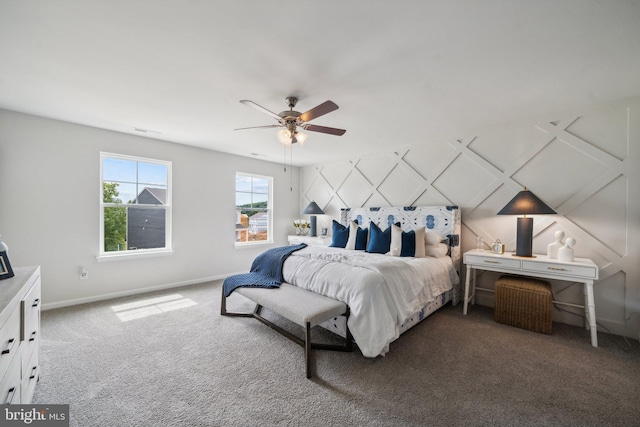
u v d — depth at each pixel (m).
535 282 2.84
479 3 1.36
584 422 1.48
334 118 3.04
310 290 2.51
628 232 2.56
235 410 1.57
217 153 4.63
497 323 2.85
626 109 2.56
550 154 2.97
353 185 4.98
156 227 4.09
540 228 3.03
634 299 2.53
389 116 2.97
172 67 1.99
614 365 2.04
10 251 2.91
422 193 4.02
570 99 2.53
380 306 2.16
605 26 1.52
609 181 2.65
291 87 2.29
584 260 2.63
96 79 2.17
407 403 1.63
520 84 2.23
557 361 2.10
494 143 3.35
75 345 2.30
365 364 2.05
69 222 3.24
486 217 3.43
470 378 1.88
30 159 3.00
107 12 1.43
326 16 1.46
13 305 1.28
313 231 5.38
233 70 2.03
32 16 1.45
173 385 1.79
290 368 2.00
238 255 4.95
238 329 2.66
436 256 3.33
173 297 3.62
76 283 3.31
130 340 2.41
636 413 1.55
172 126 3.34
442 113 2.88
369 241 3.80
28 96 2.51
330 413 1.55
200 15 1.45
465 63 1.92
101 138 3.46
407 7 1.39
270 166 5.47
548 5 1.37
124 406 1.59
